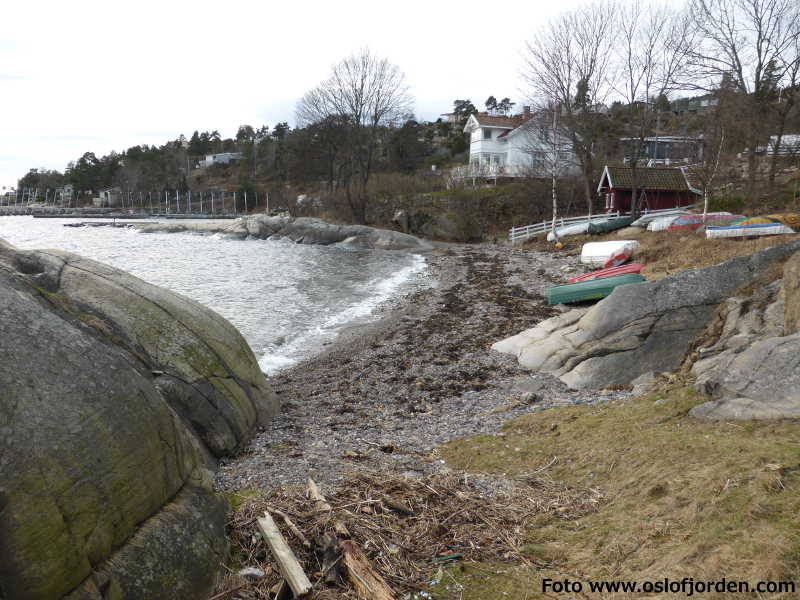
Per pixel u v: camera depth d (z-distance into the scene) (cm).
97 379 458
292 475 686
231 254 3972
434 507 591
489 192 4881
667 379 962
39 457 373
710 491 526
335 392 1122
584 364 1123
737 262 1158
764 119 3428
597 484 635
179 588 422
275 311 1975
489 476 686
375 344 1509
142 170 12938
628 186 3906
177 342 839
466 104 11975
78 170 13600
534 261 3027
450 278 2741
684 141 4416
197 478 551
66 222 8731
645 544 486
